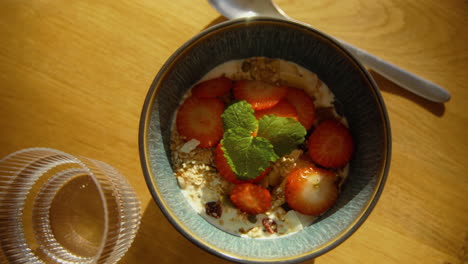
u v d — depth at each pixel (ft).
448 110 0.97
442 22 0.98
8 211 0.96
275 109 0.93
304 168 0.92
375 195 0.81
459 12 0.98
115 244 0.93
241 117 0.87
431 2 0.98
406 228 0.94
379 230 0.94
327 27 0.98
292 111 0.93
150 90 0.82
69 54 0.98
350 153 0.92
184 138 0.93
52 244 0.95
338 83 0.93
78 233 0.95
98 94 0.97
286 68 0.96
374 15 0.98
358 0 0.98
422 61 0.98
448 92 0.95
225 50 0.92
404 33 0.98
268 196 0.89
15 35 0.98
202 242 0.79
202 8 0.98
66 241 0.95
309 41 0.89
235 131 0.86
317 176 0.91
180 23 0.98
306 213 0.90
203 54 0.89
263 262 0.78
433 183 0.95
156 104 0.85
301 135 0.86
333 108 0.95
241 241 0.87
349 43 0.98
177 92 0.92
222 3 0.99
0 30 0.98
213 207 0.90
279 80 0.96
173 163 0.92
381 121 0.84
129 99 0.97
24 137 0.97
